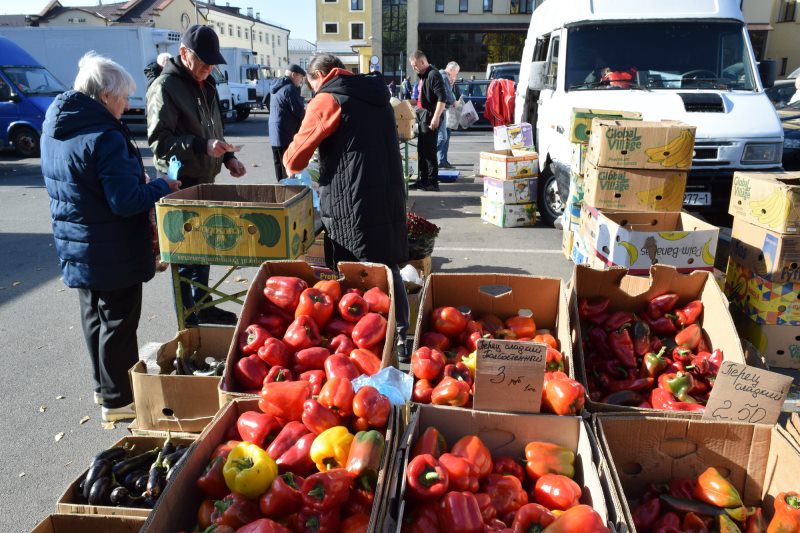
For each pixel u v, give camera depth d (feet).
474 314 11.05
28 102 48.65
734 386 7.89
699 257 13.12
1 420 12.32
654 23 23.03
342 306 9.73
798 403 12.26
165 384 9.75
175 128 13.66
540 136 26.58
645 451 8.16
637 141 14.92
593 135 15.70
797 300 13.65
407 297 14.43
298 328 9.37
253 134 68.33
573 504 7.05
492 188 27.12
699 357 9.87
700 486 7.89
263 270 10.23
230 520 6.37
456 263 21.63
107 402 11.75
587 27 23.25
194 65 13.43
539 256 22.44
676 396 9.28
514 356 7.69
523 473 7.79
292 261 10.30
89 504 7.78
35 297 19.22
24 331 16.63
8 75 48.62
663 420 7.98
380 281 10.52
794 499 7.21
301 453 7.22
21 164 46.57
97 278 10.57
